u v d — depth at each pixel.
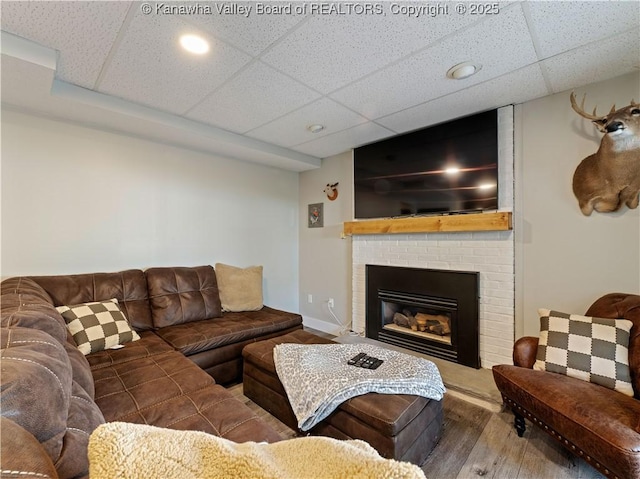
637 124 1.83
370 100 2.32
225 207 3.52
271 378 1.97
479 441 1.74
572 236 2.16
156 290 2.67
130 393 1.47
